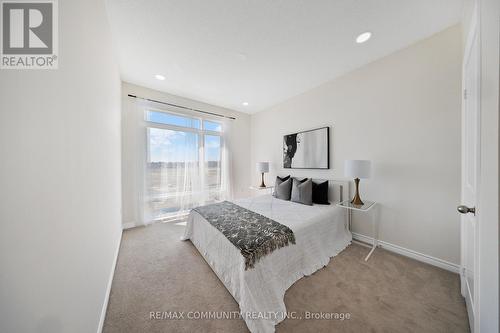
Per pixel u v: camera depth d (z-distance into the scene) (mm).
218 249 1768
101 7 1400
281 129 3787
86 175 1024
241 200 2965
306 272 1735
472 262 1145
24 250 552
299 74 2648
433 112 1863
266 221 1899
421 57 1930
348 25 1724
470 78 1220
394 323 1234
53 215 688
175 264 1964
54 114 717
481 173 849
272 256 1484
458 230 1737
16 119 544
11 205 514
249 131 4625
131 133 3025
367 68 2373
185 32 1814
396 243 2152
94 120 1197
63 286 732
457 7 1531
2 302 479
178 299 1470
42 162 642
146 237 2646
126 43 1988
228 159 4164
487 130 793
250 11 1558
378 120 2277
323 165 2893
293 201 2822
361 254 2127
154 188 3260
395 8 1533
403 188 2080
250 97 3555
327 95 2879
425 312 1314
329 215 2230
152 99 3209
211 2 1471
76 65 918
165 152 3373
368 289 1552
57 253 702
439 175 1839
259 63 2373
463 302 1393
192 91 3295
